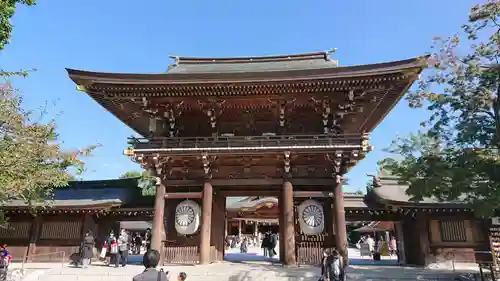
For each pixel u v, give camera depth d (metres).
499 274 15.50
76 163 20.34
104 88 20.31
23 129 17.23
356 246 55.25
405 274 16.84
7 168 15.70
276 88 19.66
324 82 19.02
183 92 20.31
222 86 19.59
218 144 20.23
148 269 6.04
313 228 19.50
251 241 53.44
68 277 18.06
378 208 22.52
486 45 16.69
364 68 18.33
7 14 10.89
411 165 18.88
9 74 14.59
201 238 19.58
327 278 14.31
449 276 16.50
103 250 22.59
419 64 17.59
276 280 15.96
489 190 16.14
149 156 20.19
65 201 24.41
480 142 17.20
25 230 24.38
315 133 21.38
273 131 21.58
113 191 26.58
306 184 20.36
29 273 19.02
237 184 20.48
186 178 21.12
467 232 21.53
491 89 16.81
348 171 20.70
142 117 24.91
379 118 24.28
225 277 16.47
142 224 48.81
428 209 21.61
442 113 18.33
